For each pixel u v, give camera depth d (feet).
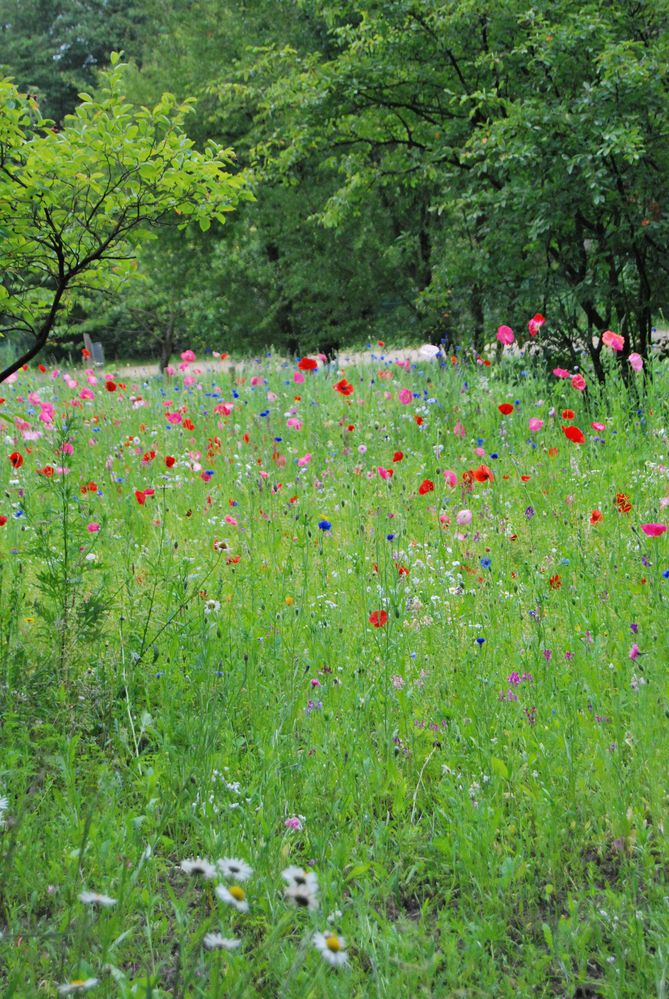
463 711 13.25
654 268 34.12
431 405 31.86
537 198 32.86
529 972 8.92
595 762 11.59
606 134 30.09
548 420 29.01
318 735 12.80
